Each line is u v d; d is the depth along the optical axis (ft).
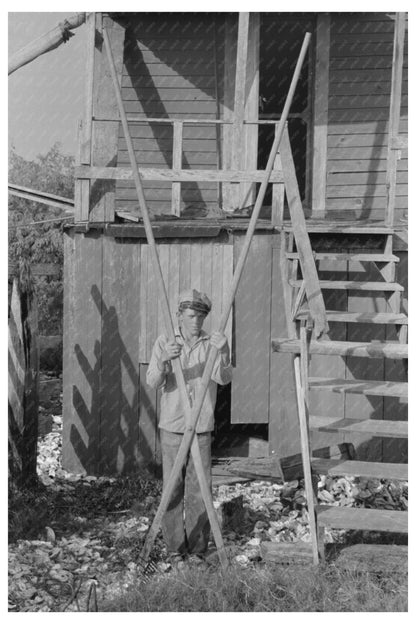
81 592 15.21
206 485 15.56
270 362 23.76
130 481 22.63
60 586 15.51
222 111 29.63
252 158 28.55
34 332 21.03
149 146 30.07
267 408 23.85
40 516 19.06
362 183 29.71
